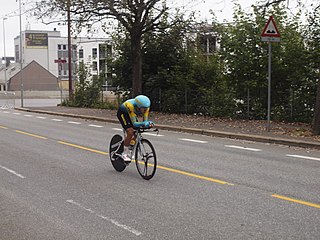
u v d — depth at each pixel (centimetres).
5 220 551
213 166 882
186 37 2252
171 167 872
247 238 477
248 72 1744
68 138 1344
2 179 779
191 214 564
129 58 2358
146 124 755
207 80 2077
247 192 671
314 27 1602
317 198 636
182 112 2152
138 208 594
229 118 1830
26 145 1196
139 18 2116
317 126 1269
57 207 604
